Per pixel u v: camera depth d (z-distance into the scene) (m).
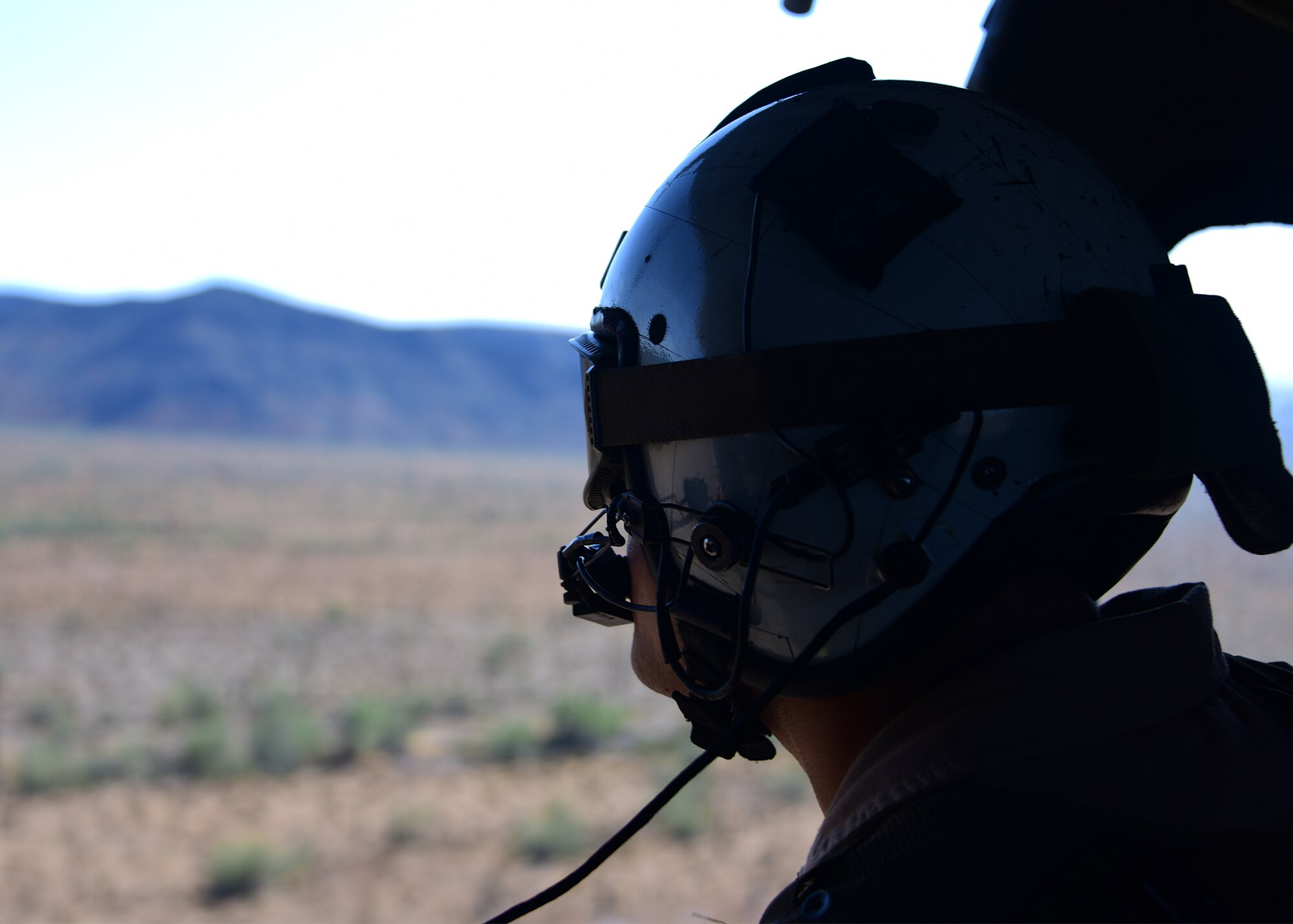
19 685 24.20
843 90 1.27
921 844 0.90
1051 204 1.16
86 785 15.80
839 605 1.11
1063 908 0.86
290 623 35.16
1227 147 1.55
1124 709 0.98
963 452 1.07
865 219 1.10
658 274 1.24
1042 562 1.10
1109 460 1.04
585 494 1.40
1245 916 0.88
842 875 0.94
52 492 87.56
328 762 17.20
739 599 1.17
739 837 13.11
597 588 1.34
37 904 11.16
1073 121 1.64
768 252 1.14
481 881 11.73
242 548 59.25
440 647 30.98
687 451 1.18
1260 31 1.42
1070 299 1.11
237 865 11.64
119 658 28.39
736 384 1.12
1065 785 0.92
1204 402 1.02
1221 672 1.10
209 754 16.72
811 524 1.10
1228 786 0.95
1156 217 1.65
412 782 16.00
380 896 11.31
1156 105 1.57
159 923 10.62
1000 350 1.07
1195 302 1.10
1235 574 44.53
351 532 68.94
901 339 1.07
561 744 18.25
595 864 1.12
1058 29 1.58
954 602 1.07
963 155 1.16
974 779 0.93
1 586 41.88
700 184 1.25
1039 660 0.99
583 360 1.34
